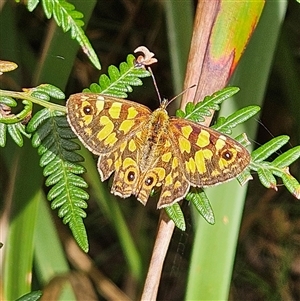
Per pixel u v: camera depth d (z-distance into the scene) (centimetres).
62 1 16
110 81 18
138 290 30
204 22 19
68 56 24
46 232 26
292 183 17
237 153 17
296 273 33
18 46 30
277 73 34
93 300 29
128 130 18
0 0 26
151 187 18
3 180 30
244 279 32
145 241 31
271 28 22
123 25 35
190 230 31
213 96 18
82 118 17
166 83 34
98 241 35
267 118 34
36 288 28
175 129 18
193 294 20
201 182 17
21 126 17
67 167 18
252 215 33
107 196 28
